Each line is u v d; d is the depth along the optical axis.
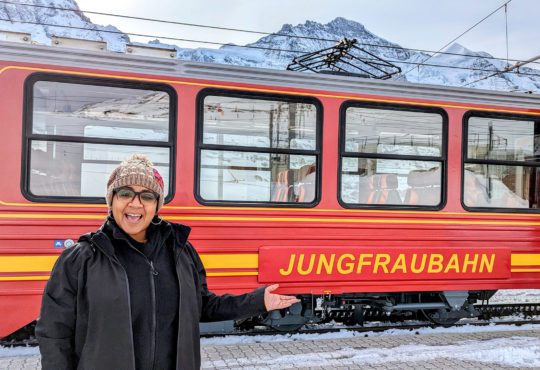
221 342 4.94
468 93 5.38
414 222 5.13
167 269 1.88
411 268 5.06
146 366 1.74
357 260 4.91
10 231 4.10
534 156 5.66
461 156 5.34
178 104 4.55
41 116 4.23
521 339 5.14
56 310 1.74
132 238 1.86
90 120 4.36
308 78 4.91
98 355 1.68
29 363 4.03
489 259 5.30
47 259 4.18
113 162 4.43
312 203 4.89
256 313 2.08
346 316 5.89
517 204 5.57
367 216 5.00
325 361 4.31
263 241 4.71
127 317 1.72
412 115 5.25
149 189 1.85
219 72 4.68
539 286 5.50
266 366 4.16
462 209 5.30
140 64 4.47
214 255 4.59
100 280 1.73
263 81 4.79
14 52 4.15
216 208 4.60
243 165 4.76
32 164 4.20
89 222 4.29
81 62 4.31
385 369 4.13
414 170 5.26
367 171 5.10
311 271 4.79
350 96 5.02
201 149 4.62
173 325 1.83
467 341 5.04
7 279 4.08
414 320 5.98
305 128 4.93
